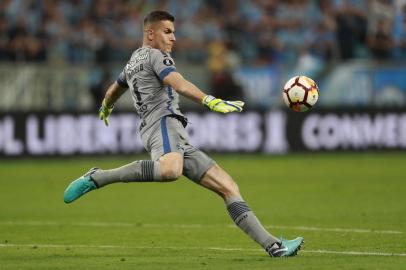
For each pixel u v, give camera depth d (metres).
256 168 76.00
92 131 84.06
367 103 87.06
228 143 85.94
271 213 47.56
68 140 83.69
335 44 95.69
